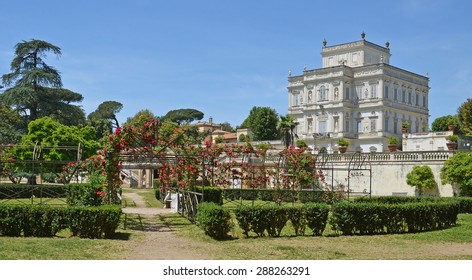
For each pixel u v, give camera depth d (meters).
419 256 12.67
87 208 15.27
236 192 35.31
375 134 78.94
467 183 31.58
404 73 84.56
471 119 79.94
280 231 16.27
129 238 15.80
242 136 83.50
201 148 24.27
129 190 50.25
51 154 45.22
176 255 12.84
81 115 68.00
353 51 85.50
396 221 16.91
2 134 54.06
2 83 64.50
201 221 16.72
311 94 84.94
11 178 36.50
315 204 16.62
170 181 25.41
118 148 19.94
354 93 82.12
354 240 15.33
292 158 24.72
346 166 39.72
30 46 63.75
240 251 13.38
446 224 18.66
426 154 35.38
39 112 65.19
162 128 23.33
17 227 14.88
